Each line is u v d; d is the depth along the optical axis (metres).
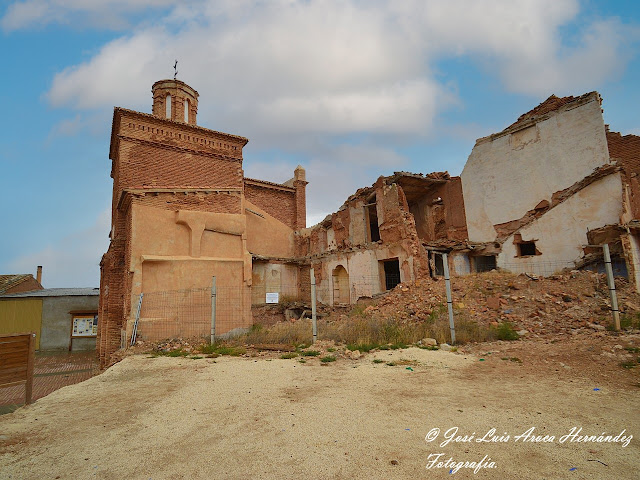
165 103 21.61
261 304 21.97
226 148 19.33
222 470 3.60
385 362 8.29
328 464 3.64
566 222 18.95
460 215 26.08
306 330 12.45
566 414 4.72
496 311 12.42
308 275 25.05
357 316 15.37
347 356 9.16
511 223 23.11
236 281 15.58
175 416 5.29
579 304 11.71
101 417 5.39
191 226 14.86
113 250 16.25
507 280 15.12
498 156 24.22
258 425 4.77
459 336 10.17
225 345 11.67
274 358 9.48
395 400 5.58
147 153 17.11
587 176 18.19
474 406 5.16
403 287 17.36
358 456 3.79
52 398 6.58
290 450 3.98
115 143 18.61
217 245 15.58
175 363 9.52
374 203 23.36
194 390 6.73
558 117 21.25
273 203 29.81
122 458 3.96
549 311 11.55
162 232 14.46
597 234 16.81
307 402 5.66
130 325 13.02
